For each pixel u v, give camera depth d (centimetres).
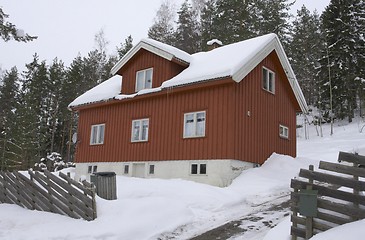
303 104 2072
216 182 1514
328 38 3850
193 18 4512
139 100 1948
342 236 561
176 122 1733
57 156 3441
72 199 973
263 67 1816
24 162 3562
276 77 1938
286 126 1984
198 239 828
